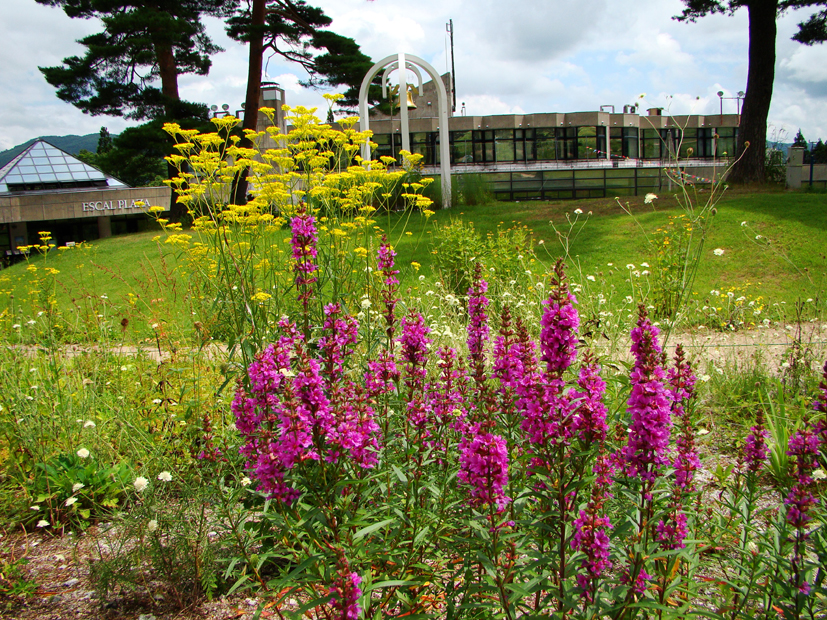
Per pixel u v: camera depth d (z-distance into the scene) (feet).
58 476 11.27
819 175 72.79
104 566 8.41
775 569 6.53
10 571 9.23
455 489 7.74
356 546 6.09
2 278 28.68
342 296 12.48
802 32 64.54
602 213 48.57
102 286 38.91
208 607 8.38
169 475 8.72
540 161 106.52
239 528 8.02
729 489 9.47
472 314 9.16
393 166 58.85
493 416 6.50
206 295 16.38
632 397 5.92
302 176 16.89
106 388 15.47
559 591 5.77
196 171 15.31
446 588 7.14
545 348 6.28
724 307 25.48
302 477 6.40
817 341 19.54
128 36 66.85
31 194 102.68
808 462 6.40
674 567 6.18
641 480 5.97
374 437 6.91
